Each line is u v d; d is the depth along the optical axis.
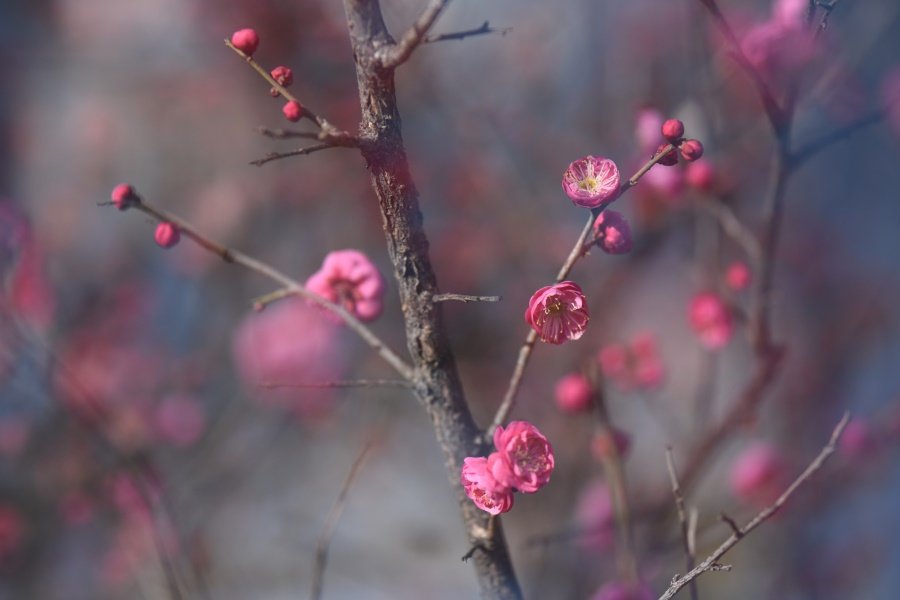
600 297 6.83
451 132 7.52
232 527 6.34
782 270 7.30
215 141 8.09
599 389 3.65
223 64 8.05
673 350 6.56
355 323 2.79
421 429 7.17
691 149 2.32
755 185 6.75
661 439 6.10
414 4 4.66
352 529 6.61
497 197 7.39
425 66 7.40
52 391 4.82
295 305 6.50
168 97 8.19
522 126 7.49
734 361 6.22
